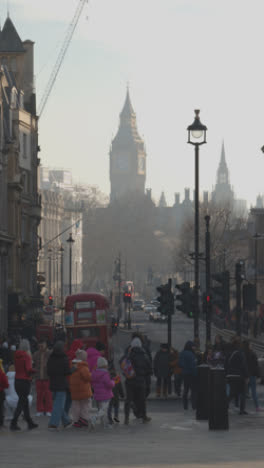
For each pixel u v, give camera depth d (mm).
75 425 31312
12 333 105750
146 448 22969
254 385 39531
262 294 165500
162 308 54031
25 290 120000
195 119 58906
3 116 112500
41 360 37344
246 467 18156
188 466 18516
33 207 126062
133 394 33688
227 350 39000
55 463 19312
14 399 34438
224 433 28359
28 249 120750
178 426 31828
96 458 20422
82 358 31156
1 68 117500
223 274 54781
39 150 131125
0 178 103750
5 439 26219
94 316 75375
